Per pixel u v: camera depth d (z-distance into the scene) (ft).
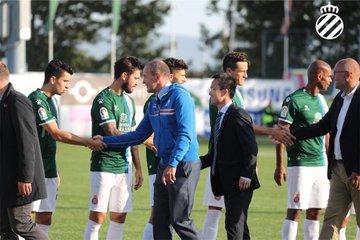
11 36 133.90
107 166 65.05
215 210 69.67
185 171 58.65
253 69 299.79
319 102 67.41
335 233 60.85
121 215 66.28
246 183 59.47
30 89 146.41
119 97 66.08
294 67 250.98
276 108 211.82
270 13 302.25
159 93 59.77
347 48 265.54
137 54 305.32
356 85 60.03
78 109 193.36
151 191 68.44
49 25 211.41
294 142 65.26
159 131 59.67
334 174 61.05
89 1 298.56
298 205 67.21
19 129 57.57
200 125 205.87
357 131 59.36
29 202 58.65
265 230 81.87
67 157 164.14
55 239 75.46
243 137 59.47
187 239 58.90
